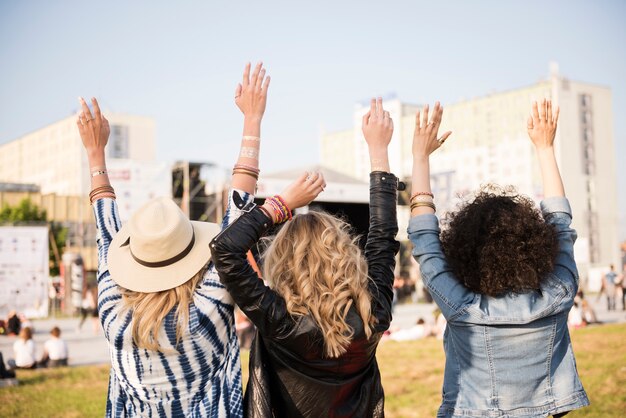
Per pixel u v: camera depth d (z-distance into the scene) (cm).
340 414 221
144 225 215
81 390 909
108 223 245
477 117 7381
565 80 7200
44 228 2112
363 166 8006
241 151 239
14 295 2066
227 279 205
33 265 2094
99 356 1359
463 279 232
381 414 232
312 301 212
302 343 213
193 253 222
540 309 224
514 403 224
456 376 235
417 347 1249
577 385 228
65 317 2645
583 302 1730
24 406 801
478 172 7300
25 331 1138
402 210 2577
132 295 217
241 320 1273
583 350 1114
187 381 218
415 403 764
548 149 264
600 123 7494
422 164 256
